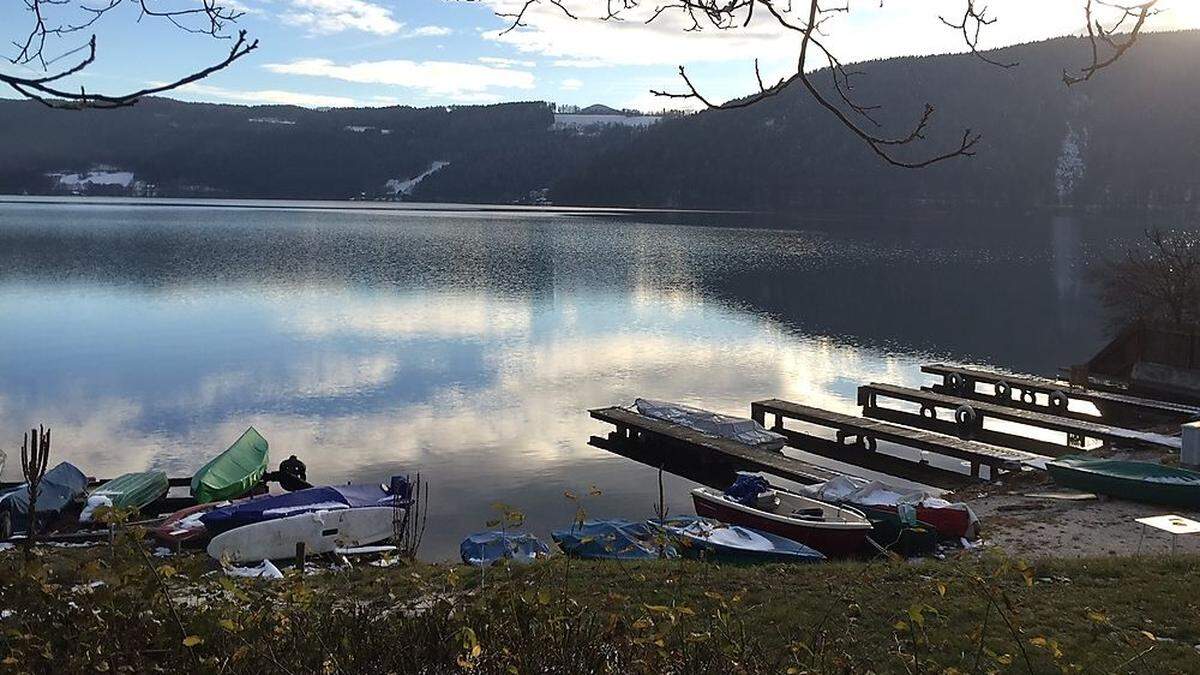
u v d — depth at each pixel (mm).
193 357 34562
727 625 5184
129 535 4398
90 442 23625
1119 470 17828
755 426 24578
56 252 74188
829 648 5777
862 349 38938
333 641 4508
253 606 4617
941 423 27438
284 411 27094
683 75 2854
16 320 41906
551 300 51969
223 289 54156
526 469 22328
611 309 48875
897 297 53750
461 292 54781
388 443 24203
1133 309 33875
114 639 4133
